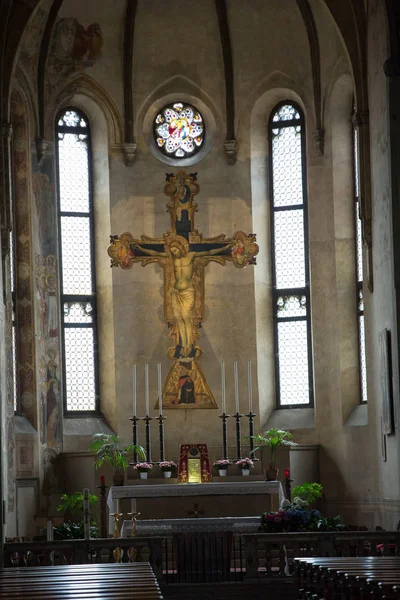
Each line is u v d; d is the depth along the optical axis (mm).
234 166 29328
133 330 28531
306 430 27922
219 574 20188
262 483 23891
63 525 24062
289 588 18719
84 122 29422
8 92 25250
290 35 28906
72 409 28234
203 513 22484
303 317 28859
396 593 11180
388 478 23578
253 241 27859
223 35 29125
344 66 27422
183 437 28000
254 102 29422
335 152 28312
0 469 21000
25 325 27172
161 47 29422
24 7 25234
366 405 26984
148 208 29094
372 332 24859
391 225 22453
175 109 29766
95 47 28859
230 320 28719
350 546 19281
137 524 20828
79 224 29094
